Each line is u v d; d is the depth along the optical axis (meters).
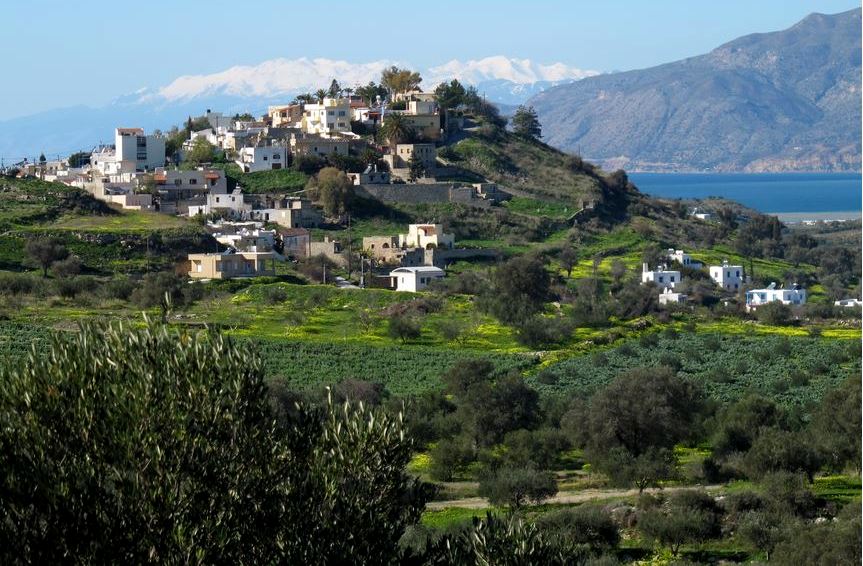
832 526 116.50
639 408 165.25
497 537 66.50
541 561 65.88
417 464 163.50
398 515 67.12
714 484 155.50
